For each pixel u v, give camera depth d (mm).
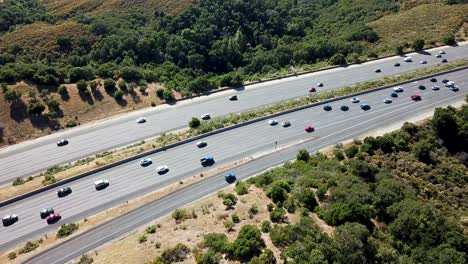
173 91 125750
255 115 106938
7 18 165250
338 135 96375
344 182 70000
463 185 78062
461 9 166625
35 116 111250
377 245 56281
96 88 122750
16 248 70000
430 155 83312
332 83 124750
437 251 55062
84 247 66812
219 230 60969
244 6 189375
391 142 85938
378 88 116500
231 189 75938
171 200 77375
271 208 64938
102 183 83812
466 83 118188
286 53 159750
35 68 124812
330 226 60688
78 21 166625
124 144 101062
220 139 98125
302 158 84500
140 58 151750
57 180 85688
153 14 182125
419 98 110250
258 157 90188
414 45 144500
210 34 168500
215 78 139375
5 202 80125
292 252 51656
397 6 192250
